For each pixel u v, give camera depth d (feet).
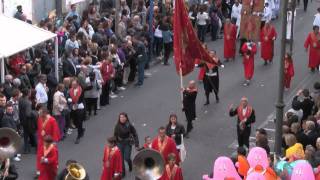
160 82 161.17
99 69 141.69
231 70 170.60
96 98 139.95
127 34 164.45
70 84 129.29
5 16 143.02
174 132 114.42
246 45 160.04
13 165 110.22
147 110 145.38
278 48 186.39
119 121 114.52
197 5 189.67
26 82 131.85
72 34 150.92
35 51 140.26
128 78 158.71
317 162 96.68
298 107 123.24
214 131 136.67
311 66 169.78
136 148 116.06
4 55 128.06
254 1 175.63
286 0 92.94
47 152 109.29
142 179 95.14
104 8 185.06
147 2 186.19
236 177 88.89
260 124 139.64
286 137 101.55
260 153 90.27
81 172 99.14
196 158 124.98
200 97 152.66
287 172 89.30
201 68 148.66
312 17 216.13
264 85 161.07
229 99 152.25
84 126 136.15
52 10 177.06
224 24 183.73
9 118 117.91
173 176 103.55
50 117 114.32
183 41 116.57
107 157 107.65
